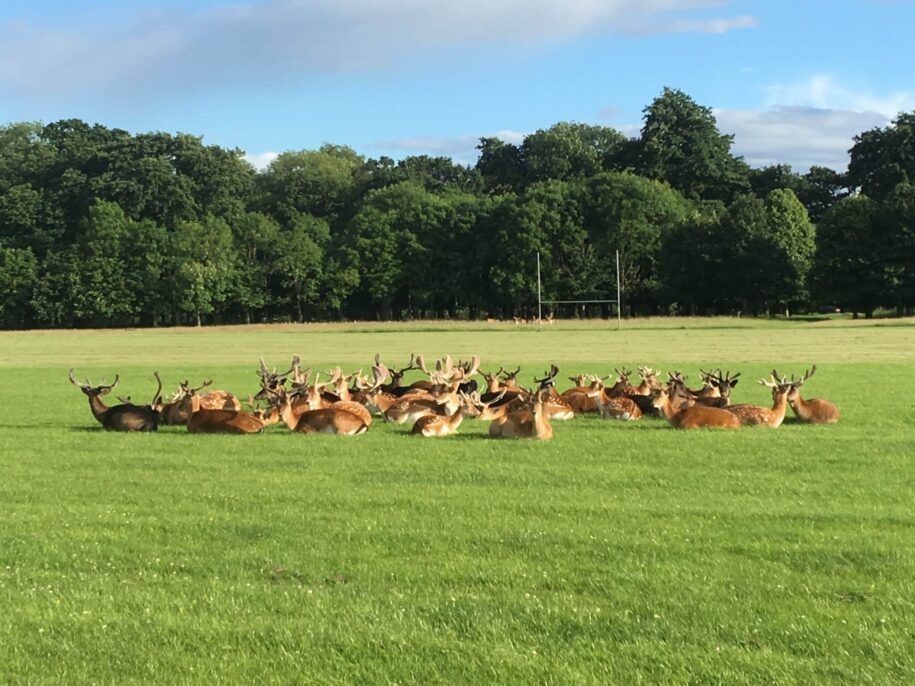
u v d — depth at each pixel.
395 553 9.20
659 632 7.08
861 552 8.88
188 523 10.38
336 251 99.12
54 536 9.91
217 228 95.44
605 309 97.62
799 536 9.52
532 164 126.38
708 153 116.19
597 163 124.81
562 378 32.09
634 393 22.30
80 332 85.56
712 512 10.61
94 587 8.30
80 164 110.44
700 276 92.19
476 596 7.89
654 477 12.81
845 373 31.67
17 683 6.41
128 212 105.19
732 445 15.49
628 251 95.94
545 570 8.55
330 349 53.34
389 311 102.31
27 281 94.62
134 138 113.31
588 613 7.44
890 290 81.62
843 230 82.81
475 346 54.00
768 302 91.69
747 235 89.44
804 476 12.77
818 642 6.82
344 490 12.12
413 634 7.09
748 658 6.58
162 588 8.26
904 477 12.67
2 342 68.50
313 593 8.02
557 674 6.38
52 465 14.34
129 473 13.59
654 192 97.50
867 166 109.62
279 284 98.88
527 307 98.38
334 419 17.75
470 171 133.25
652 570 8.51
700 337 59.03
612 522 10.23
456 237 98.75
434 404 19.75
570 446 15.69
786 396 18.50
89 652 6.88
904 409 20.91
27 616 7.57
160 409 20.28
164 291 94.00
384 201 105.19
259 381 32.81
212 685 6.35
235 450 15.71
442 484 12.52
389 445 16.12
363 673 6.46
